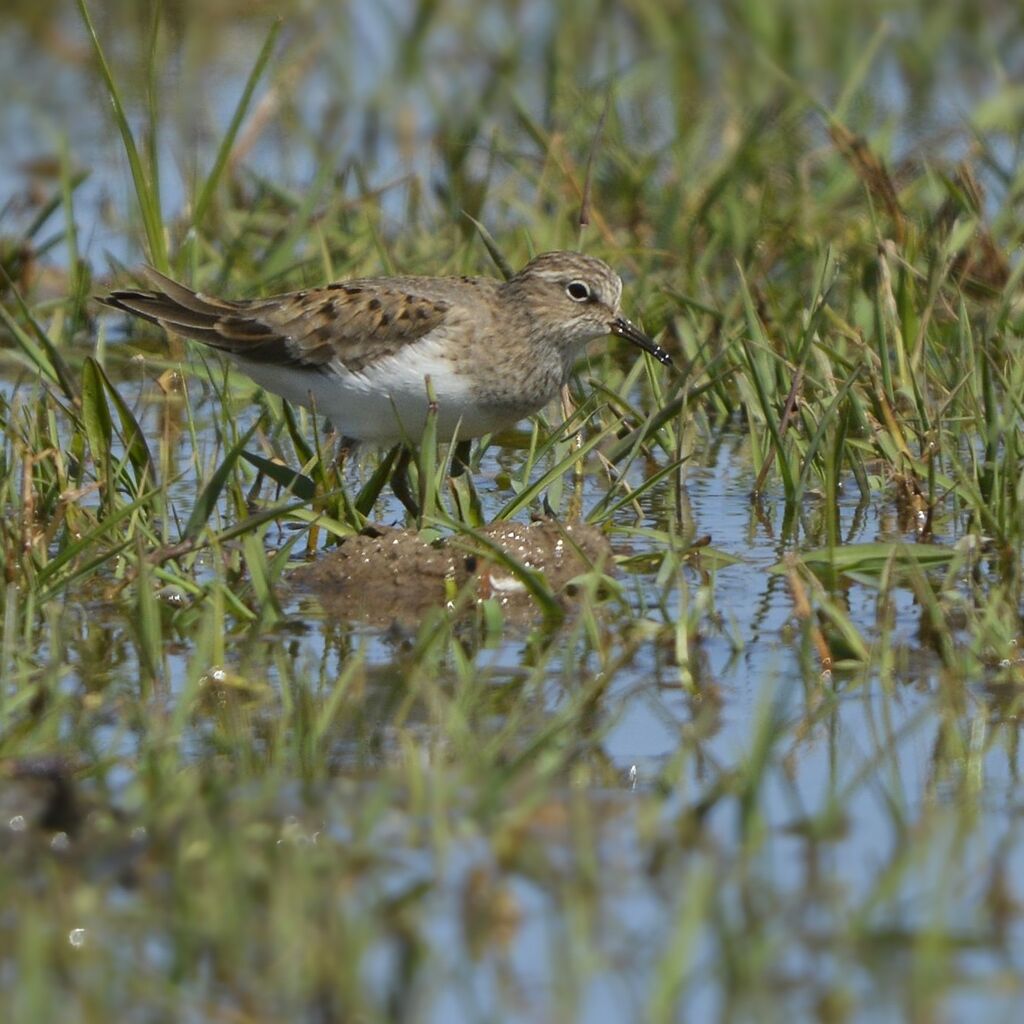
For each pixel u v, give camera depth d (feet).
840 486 44.96
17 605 36.06
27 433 43.75
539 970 23.57
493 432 45.73
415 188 59.93
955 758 30.07
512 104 66.13
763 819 27.02
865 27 76.64
